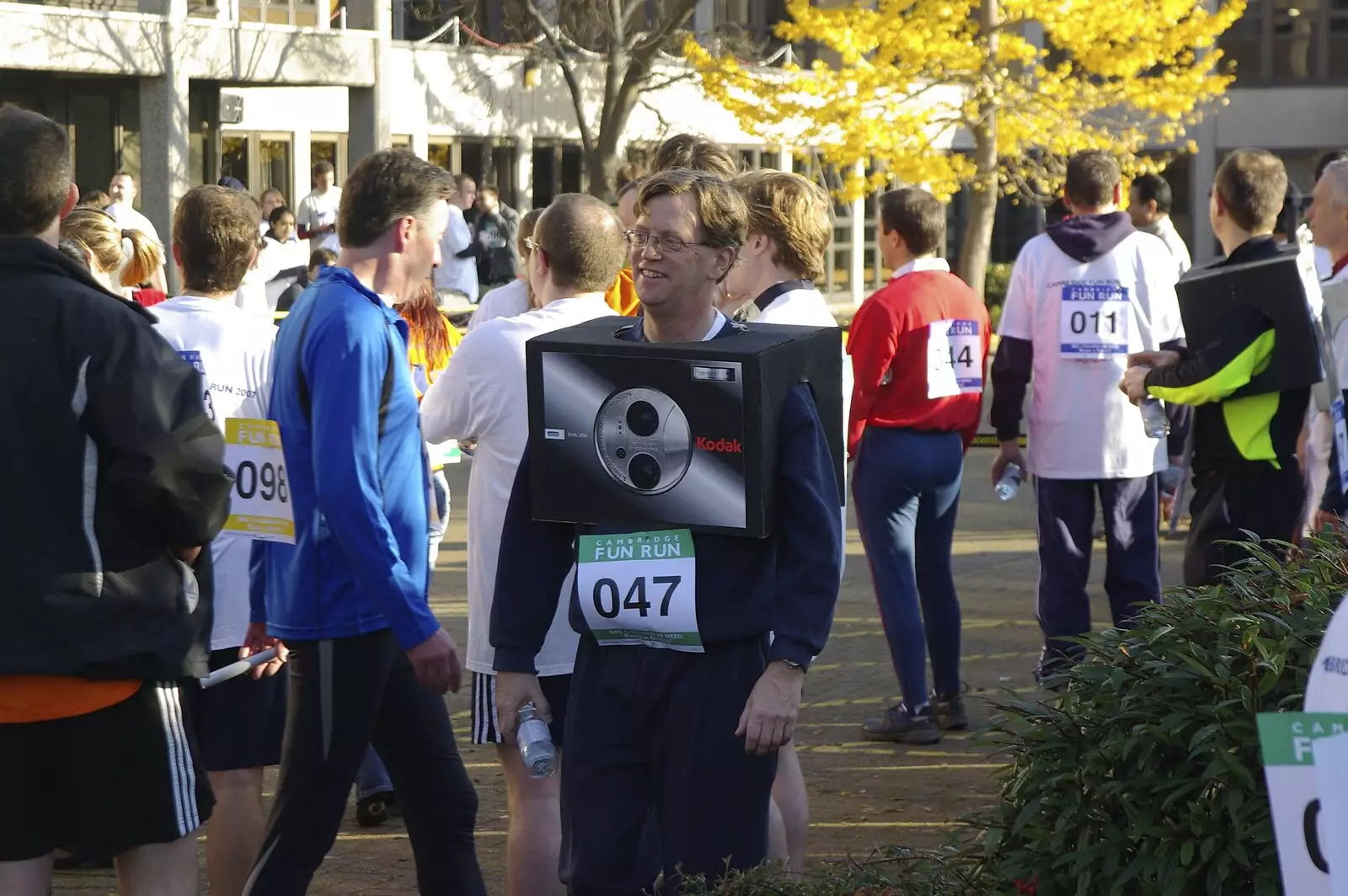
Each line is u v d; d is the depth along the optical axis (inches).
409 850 343.0
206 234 288.2
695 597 212.8
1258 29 2330.2
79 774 203.8
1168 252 428.1
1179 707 184.1
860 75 1455.5
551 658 271.4
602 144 1636.3
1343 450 323.6
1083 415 422.6
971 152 2208.4
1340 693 126.9
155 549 205.6
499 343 274.2
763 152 2089.1
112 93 1376.7
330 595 249.9
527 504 228.1
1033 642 522.3
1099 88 1513.3
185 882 214.8
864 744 414.3
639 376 212.2
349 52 1494.8
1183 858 177.3
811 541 210.4
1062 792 189.9
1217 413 354.9
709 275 217.6
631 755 219.5
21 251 202.8
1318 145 2330.2
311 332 245.9
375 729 262.5
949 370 408.8
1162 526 700.0
